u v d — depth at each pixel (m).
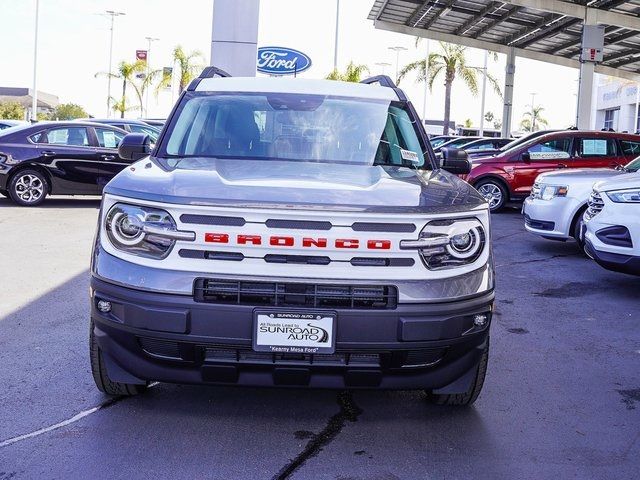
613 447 3.51
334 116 4.64
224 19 14.74
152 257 3.20
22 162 12.52
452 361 3.37
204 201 3.16
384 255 3.17
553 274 8.18
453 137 23.98
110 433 3.46
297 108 4.67
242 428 3.56
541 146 14.36
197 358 3.21
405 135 4.66
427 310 3.18
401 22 27.52
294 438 3.47
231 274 3.12
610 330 5.79
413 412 3.87
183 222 3.16
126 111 55.09
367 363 3.24
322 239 3.12
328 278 3.12
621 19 21.08
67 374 4.29
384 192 3.46
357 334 3.14
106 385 3.79
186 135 4.43
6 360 4.54
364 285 3.14
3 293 6.39
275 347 3.13
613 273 8.27
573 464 3.30
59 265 7.71
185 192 3.27
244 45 14.81
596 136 14.23
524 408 4.01
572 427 3.75
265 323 3.11
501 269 8.47
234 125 4.48
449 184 3.85
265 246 3.12
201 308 3.11
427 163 4.49
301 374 3.21
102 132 13.14
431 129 52.00
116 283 3.23
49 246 8.90
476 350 3.43
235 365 3.20
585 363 4.90
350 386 3.28
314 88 4.96
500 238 11.03
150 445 3.34
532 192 9.73
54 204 13.26
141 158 4.61
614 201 6.57
